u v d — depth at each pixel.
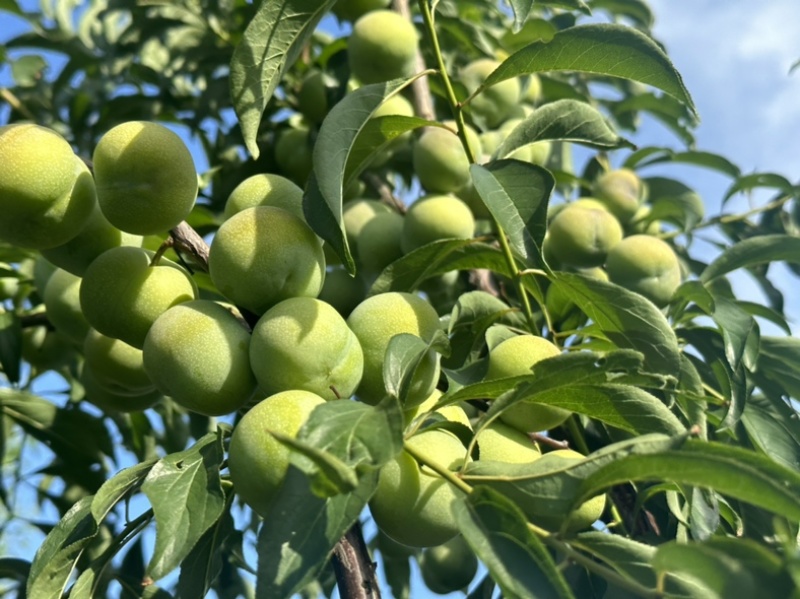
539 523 0.23
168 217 0.29
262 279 0.27
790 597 0.16
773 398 0.40
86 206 0.29
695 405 0.33
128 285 0.30
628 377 0.24
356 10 0.51
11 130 0.28
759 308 0.44
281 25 0.29
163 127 0.29
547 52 0.31
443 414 0.29
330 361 0.26
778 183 0.50
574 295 0.32
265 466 0.24
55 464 0.46
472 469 0.23
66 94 0.58
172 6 0.55
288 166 0.51
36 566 0.26
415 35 0.48
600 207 0.48
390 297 0.29
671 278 0.44
